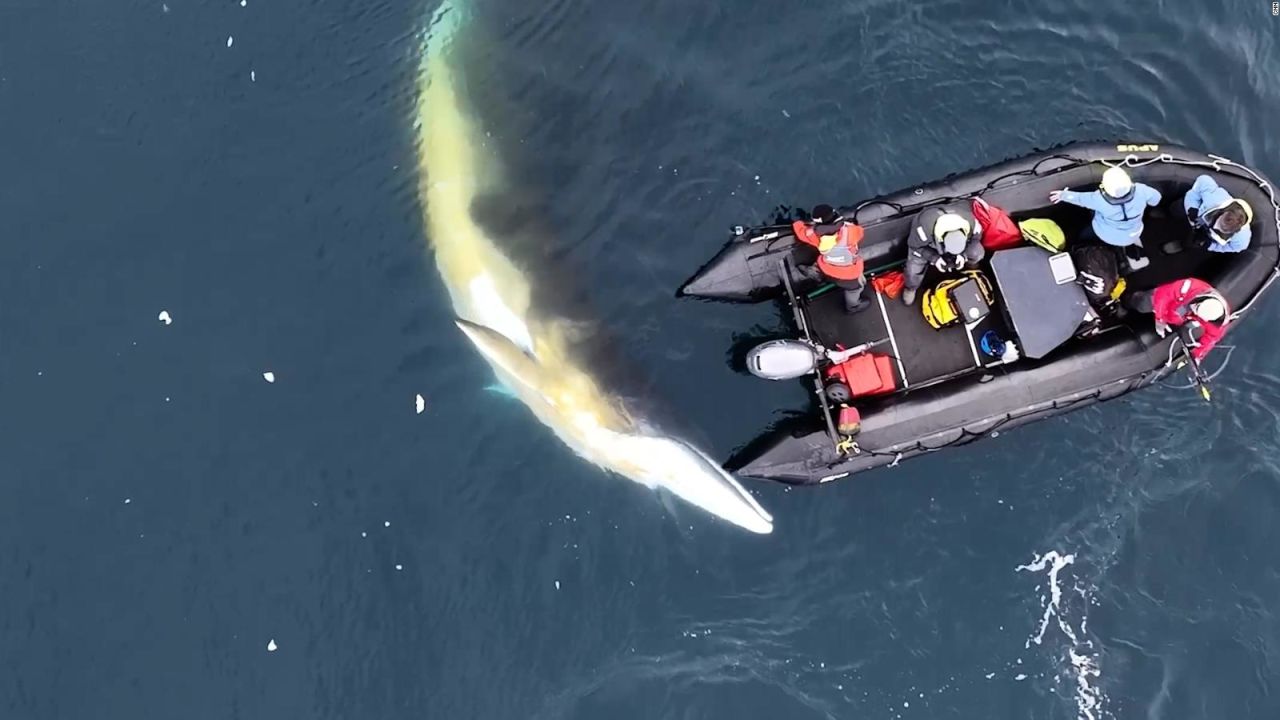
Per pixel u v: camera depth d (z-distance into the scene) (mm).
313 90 15172
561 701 12391
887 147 14844
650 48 15328
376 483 13266
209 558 13016
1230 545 13055
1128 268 13766
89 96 15508
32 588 12969
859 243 13766
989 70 15273
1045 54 15406
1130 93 15344
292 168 14852
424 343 13852
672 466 12922
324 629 12703
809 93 15062
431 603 12758
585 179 14594
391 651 12602
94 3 15938
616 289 14102
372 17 15320
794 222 13625
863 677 12523
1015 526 13141
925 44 15336
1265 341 14180
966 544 13078
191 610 12812
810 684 12477
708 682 12438
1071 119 15094
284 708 12430
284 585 12875
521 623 12680
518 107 14875
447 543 12977
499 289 13859
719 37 15375
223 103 15281
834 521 13156
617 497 13039
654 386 13656
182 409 13711
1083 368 13250
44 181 15062
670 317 14000
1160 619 12734
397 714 12391
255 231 14594
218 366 13898
